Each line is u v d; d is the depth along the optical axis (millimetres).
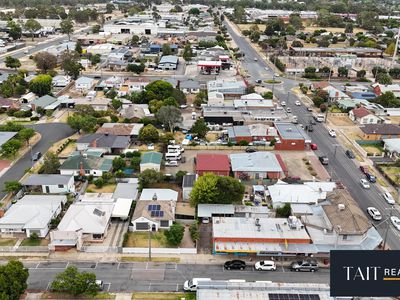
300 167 87875
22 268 50844
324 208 65375
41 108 115375
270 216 69750
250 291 48219
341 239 59719
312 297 47219
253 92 134625
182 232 61938
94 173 82438
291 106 129250
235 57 194500
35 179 77000
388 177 83812
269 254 59250
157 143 98625
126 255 60500
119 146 92062
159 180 78500
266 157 85688
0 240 63062
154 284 54594
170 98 117688
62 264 58188
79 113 110562
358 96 136500
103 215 66188
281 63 174875
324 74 165875
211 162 82625
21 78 140625
